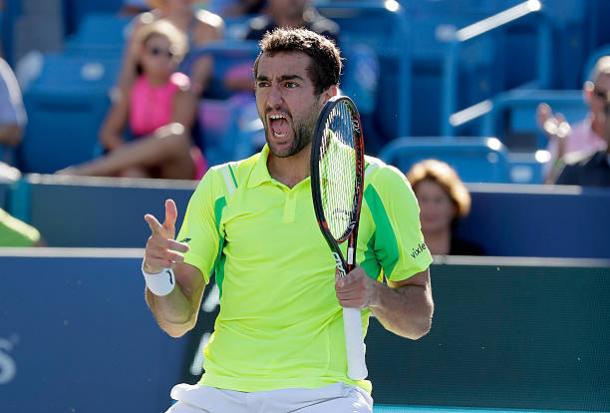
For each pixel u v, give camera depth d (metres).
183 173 27.77
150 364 17.59
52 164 35.56
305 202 12.93
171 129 28.97
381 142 34.69
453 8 37.75
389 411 17.56
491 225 23.03
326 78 12.84
